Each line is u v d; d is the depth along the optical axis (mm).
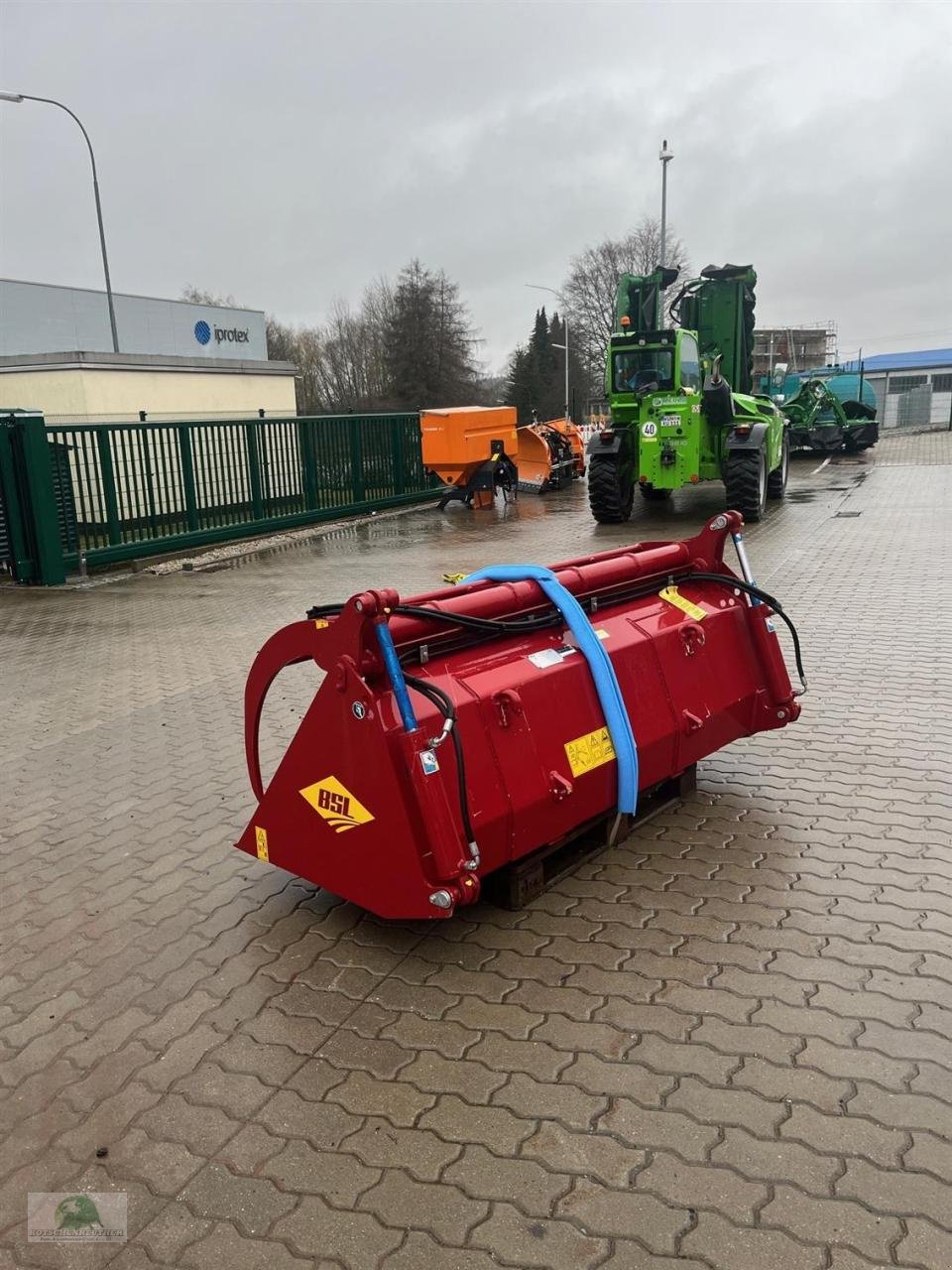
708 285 15984
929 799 4117
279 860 3338
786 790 4277
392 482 18078
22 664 7574
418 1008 2887
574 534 13344
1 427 10969
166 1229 2146
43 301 32656
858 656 6281
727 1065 2557
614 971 3002
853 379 27219
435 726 2904
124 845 4152
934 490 15953
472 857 2818
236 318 36656
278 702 6109
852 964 2965
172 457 13203
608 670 3420
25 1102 2578
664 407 12867
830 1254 1977
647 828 3955
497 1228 2092
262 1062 2689
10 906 3664
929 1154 2221
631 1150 2287
